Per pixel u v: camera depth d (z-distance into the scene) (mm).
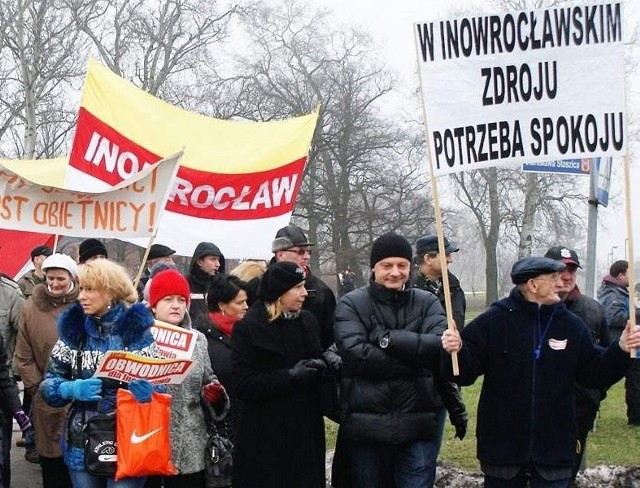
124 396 4977
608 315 9477
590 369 5336
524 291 5383
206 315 6629
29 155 28891
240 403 6180
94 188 7910
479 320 5426
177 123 8539
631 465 7133
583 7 5285
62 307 6852
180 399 5609
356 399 5535
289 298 5387
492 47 5336
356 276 42125
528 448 5254
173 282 5684
